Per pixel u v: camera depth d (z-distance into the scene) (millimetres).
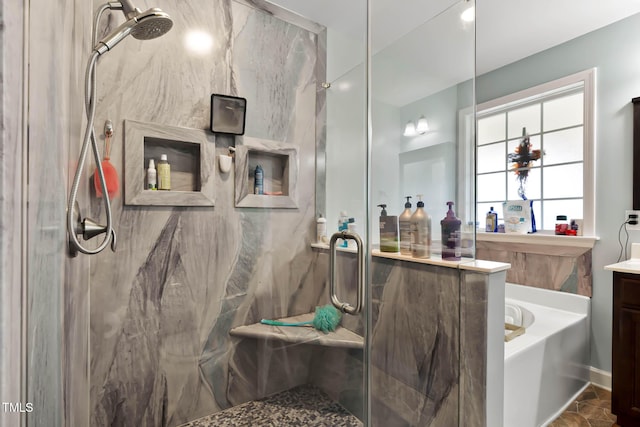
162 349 975
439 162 1429
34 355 443
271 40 1149
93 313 897
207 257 1029
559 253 2268
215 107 1044
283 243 1138
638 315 1599
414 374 1415
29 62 399
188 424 998
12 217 333
